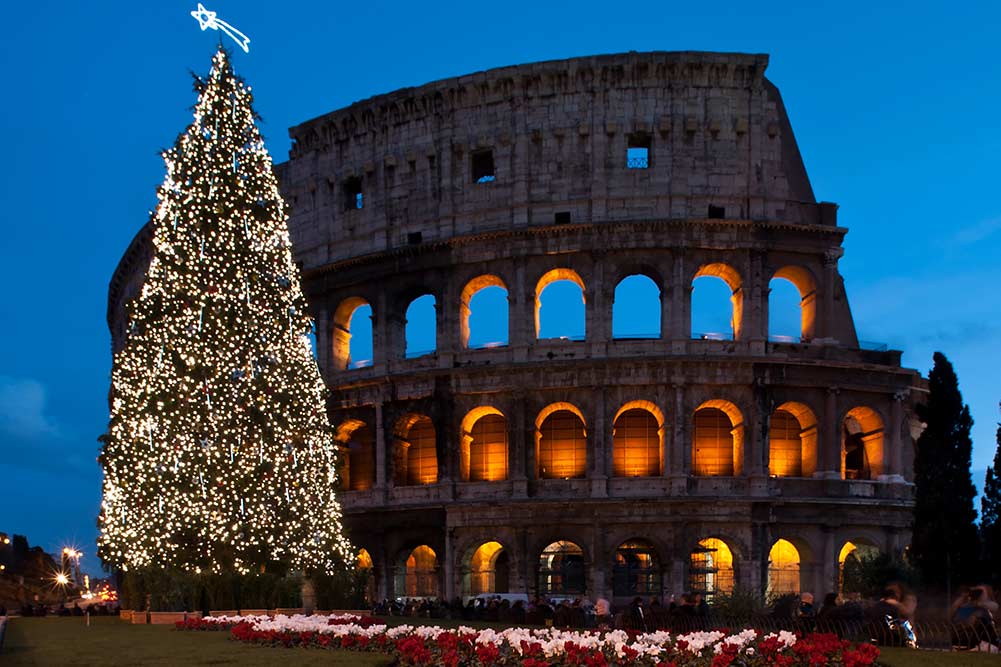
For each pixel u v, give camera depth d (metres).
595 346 75.75
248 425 59.62
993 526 64.44
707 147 77.81
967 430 67.56
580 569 75.94
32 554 186.75
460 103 81.88
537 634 29.83
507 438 77.12
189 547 57.59
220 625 44.41
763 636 28.16
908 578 65.44
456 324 79.56
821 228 76.81
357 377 82.88
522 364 75.44
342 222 85.94
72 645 32.88
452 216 80.69
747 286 76.12
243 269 62.34
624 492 73.62
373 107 84.81
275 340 62.59
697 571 72.31
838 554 73.88
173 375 59.03
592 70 78.62
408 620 55.50
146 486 57.78
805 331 79.38
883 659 24.56
